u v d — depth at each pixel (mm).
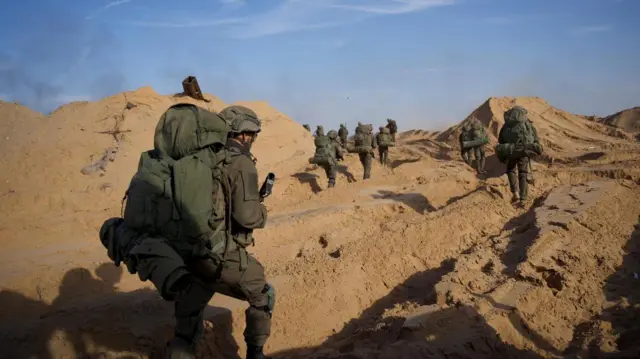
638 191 12430
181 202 3789
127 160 21234
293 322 6723
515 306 6223
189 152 3953
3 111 24234
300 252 10375
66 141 22109
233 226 4270
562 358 5434
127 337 5531
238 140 4621
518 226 10312
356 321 7078
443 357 5180
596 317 6348
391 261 8719
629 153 22031
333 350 5836
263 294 4504
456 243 9820
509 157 12047
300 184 19266
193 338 4379
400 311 6512
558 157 23969
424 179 17672
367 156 19547
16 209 14234
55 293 7457
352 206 13695
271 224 11977
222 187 4145
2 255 9367
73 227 11445
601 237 8875
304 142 30906
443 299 6504
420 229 9914
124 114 24188
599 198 10992
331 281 7629
